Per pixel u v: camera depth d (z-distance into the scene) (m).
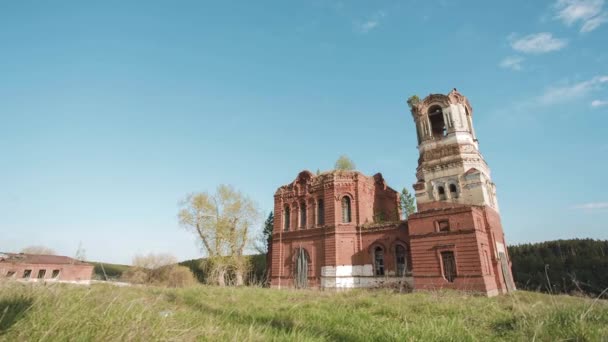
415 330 8.16
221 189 52.47
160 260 46.84
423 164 38.50
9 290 6.57
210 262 48.75
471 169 34.81
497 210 37.06
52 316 5.37
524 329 8.28
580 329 7.26
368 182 41.22
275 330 7.41
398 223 34.34
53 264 45.44
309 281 37.44
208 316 9.62
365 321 9.91
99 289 10.24
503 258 33.09
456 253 27.61
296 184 43.19
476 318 11.49
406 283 32.09
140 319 5.89
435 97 40.34
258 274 51.53
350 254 36.44
